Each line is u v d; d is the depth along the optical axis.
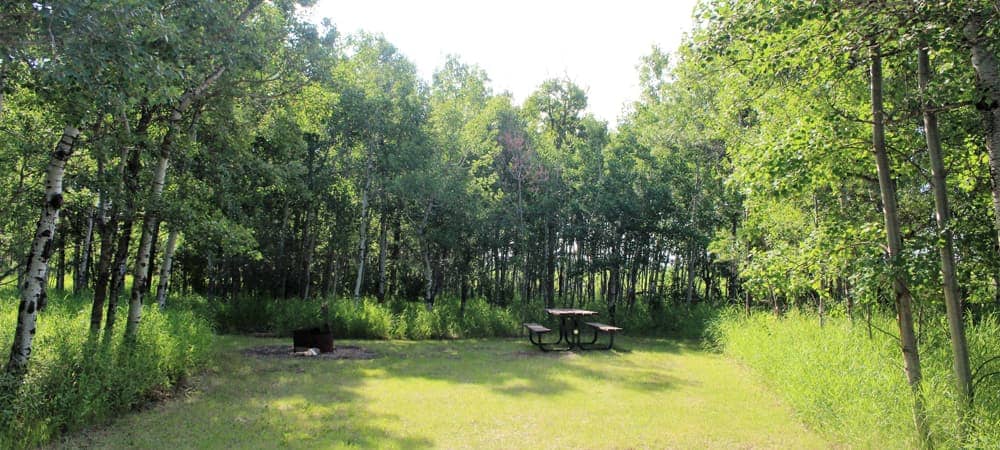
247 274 20.70
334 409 7.03
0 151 7.75
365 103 17.02
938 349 6.52
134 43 4.17
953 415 4.74
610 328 13.59
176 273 22.36
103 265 7.90
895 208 5.32
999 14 3.68
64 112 4.89
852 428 5.43
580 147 20.89
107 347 6.63
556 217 20.27
